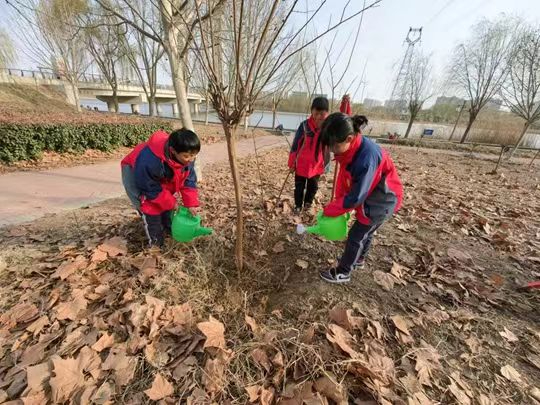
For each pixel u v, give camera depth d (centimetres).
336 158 199
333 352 159
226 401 136
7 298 201
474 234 312
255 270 239
